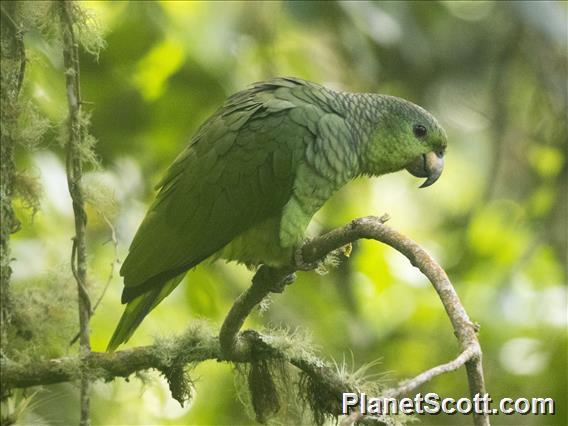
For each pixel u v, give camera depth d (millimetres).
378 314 14727
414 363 14141
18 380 6883
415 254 5746
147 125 12875
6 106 7090
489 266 14680
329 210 13703
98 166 7352
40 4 7074
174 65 12805
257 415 7309
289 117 8219
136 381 12242
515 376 13227
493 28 14305
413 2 14102
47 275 7594
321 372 7031
